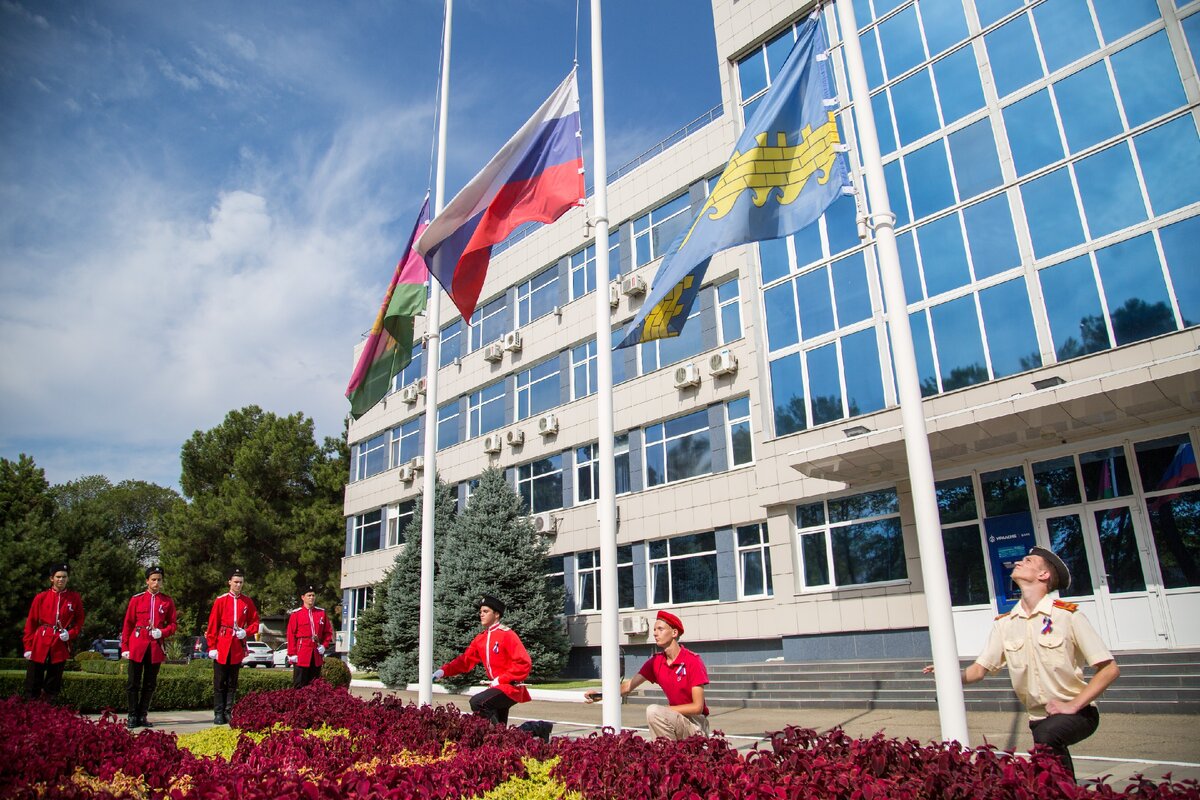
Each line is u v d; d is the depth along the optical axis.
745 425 20.30
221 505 43.66
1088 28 14.71
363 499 35.75
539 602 21.80
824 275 17.84
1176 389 11.45
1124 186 13.78
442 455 30.77
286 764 5.90
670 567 21.39
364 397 12.82
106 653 41.66
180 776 5.34
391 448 34.78
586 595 23.64
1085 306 13.88
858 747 4.36
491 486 23.55
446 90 13.03
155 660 10.99
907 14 17.39
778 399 18.33
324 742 6.92
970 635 14.52
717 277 21.53
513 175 10.38
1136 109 13.89
